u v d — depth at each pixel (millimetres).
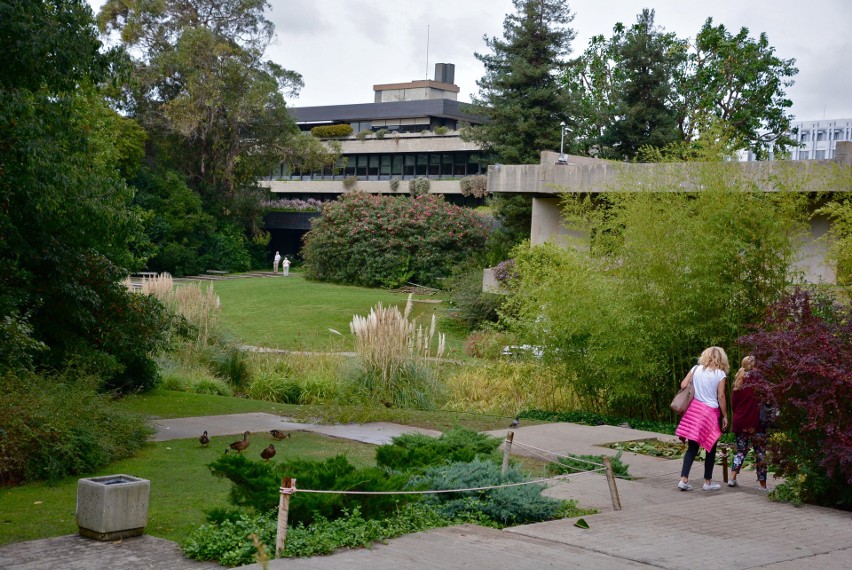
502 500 8266
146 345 16500
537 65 44906
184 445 11898
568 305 15914
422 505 8117
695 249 15148
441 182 67375
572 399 17938
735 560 6820
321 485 7602
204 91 54188
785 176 15859
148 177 53500
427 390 18672
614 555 6820
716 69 42906
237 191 58875
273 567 6207
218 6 57469
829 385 9375
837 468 9555
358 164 74750
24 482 9281
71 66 13406
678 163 16172
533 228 28859
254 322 36344
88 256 15742
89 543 6922
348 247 48938
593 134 46438
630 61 44406
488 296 33625
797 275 16078
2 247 14000
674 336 15344
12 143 12992
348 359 19594
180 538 7223
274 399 19375
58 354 14914
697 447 10180
